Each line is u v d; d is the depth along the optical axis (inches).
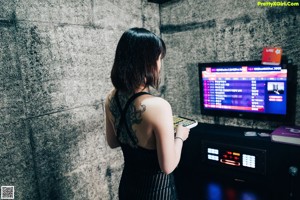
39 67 63.1
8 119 58.3
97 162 79.0
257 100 75.8
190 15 91.3
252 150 69.9
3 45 56.6
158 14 99.0
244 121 84.7
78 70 71.9
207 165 80.1
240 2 79.3
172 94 102.9
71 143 71.4
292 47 71.9
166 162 41.0
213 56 88.5
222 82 82.0
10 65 57.9
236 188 75.6
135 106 41.4
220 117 90.4
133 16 88.6
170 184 48.3
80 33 71.7
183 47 95.4
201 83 87.2
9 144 58.8
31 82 61.8
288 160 64.3
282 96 70.8
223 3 82.7
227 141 75.1
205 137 79.4
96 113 77.6
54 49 65.9
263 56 72.0
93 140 77.3
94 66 76.2
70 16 69.0
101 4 77.0
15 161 60.0
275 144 66.1
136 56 40.5
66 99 69.4
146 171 44.5
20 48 59.4
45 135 65.4
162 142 40.2
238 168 73.6
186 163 84.6
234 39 82.5
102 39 78.1
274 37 74.6
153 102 40.2
